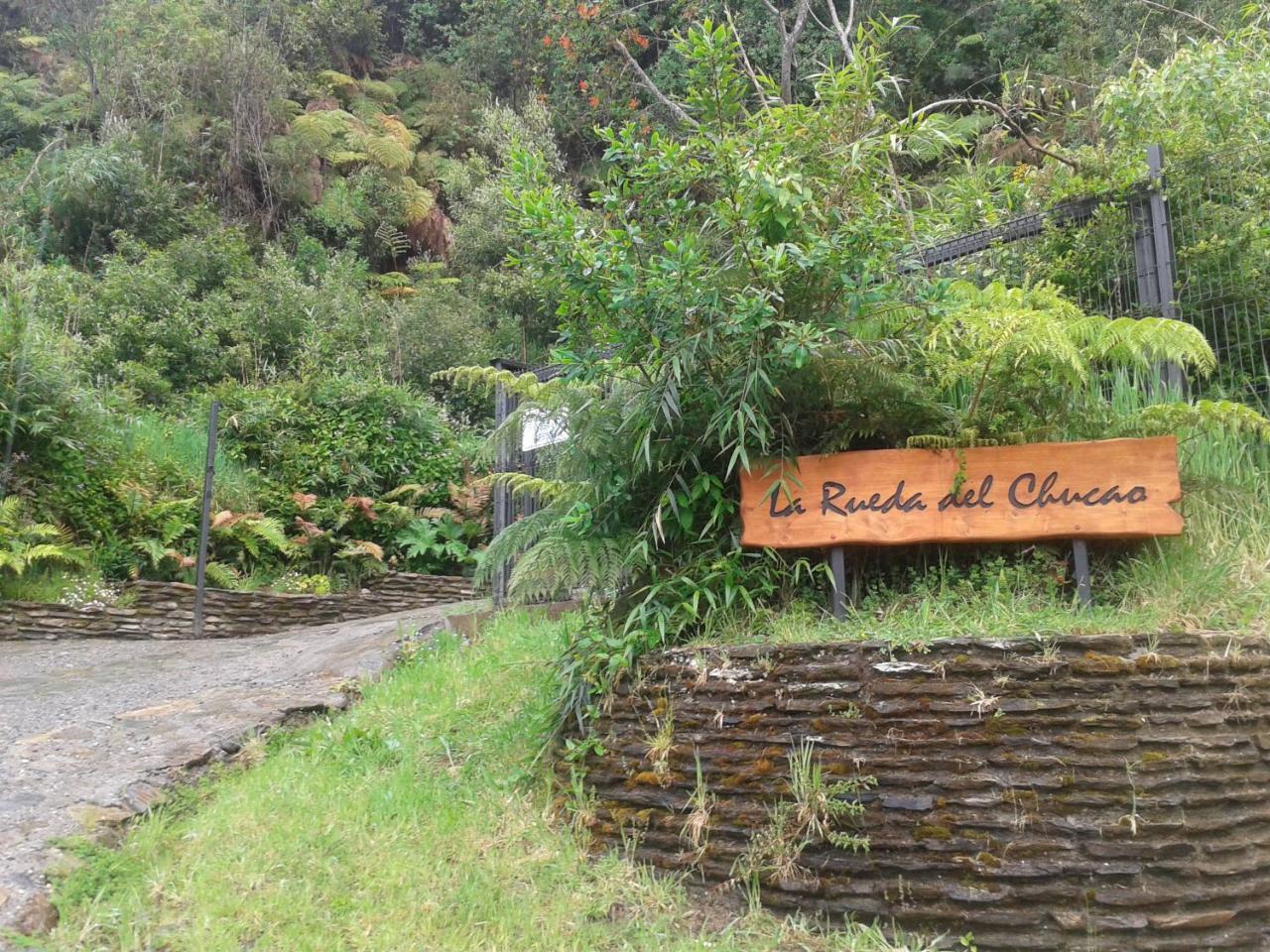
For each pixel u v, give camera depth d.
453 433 14.97
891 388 3.93
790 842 3.24
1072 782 3.06
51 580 9.10
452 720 4.72
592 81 15.41
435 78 25.83
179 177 19.72
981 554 3.85
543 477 5.94
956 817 3.09
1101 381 4.52
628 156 4.12
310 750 4.54
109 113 19.83
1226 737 3.15
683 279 3.73
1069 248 5.53
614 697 3.80
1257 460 4.43
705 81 4.25
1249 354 5.03
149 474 10.84
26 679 6.45
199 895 3.16
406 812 3.81
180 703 5.23
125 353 14.39
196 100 21.17
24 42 24.94
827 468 3.88
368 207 21.34
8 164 19.64
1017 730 3.14
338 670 6.02
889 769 3.21
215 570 10.32
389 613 11.11
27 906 2.94
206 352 15.07
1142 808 3.03
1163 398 4.45
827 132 4.24
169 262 16.55
